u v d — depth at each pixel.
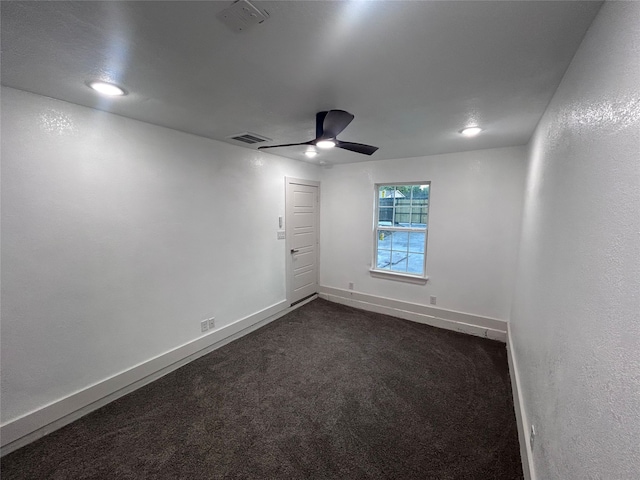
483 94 1.70
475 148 3.23
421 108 1.93
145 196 2.41
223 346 3.15
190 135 2.72
